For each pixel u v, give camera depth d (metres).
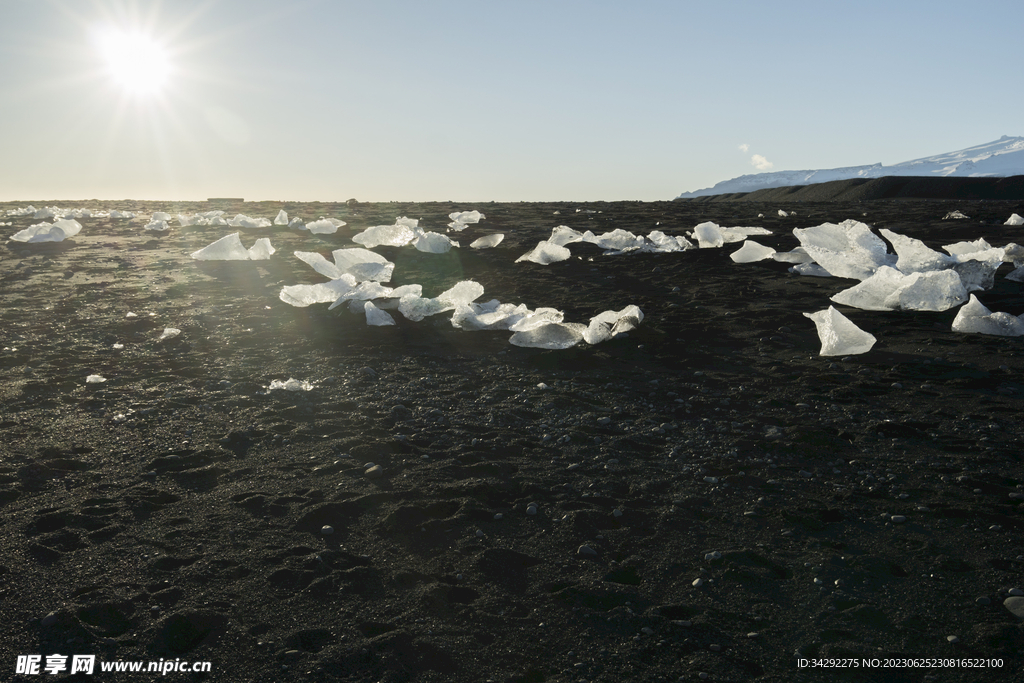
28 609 1.76
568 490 2.42
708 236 7.47
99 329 4.74
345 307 5.29
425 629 1.69
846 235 6.29
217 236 9.40
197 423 3.08
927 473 2.47
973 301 4.28
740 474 2.51
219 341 4.48
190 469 2.60
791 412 3.12
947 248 6.21
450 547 2.07
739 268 6.38
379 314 4.95
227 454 2.74
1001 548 1.99
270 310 5.30
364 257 6.54
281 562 1.97
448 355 4.19
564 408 3.25
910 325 4.42
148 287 6.08
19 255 7.79
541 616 1.75
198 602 1.78
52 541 2.07
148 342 4.46
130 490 2.42
